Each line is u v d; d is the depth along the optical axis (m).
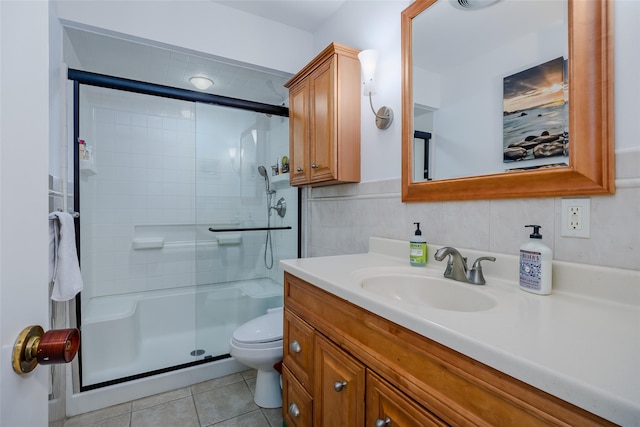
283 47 2.12
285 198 2.46
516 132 0.98
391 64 1.51
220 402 1.72
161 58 2.21
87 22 1.57
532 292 0.85
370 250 1.60
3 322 0.38
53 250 1.32
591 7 0.80
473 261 1.10
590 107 0.80
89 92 2.42
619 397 0.37
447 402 0.59
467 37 1.14
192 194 3.05
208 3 1.88
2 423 0.37
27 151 0.44
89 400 1.63
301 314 1.18
